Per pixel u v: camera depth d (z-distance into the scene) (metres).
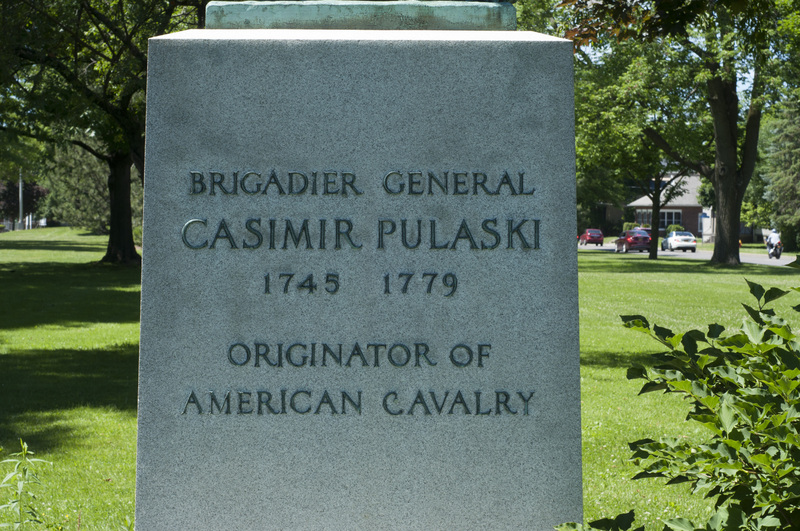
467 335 3.26
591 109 32.44
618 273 31.62
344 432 3.25
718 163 35.12
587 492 5.82
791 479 2.89
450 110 3.25
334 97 3.24
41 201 85.31
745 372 3.38
